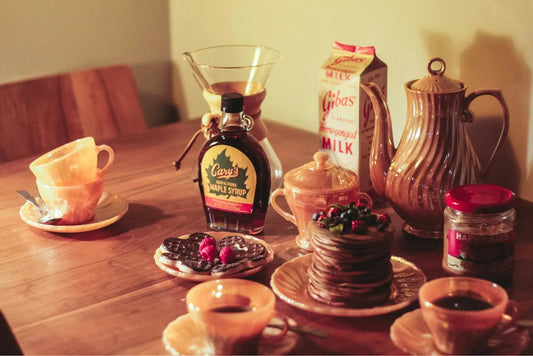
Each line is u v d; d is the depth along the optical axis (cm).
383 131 101
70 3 187
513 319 74
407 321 77
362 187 112
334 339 76
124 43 197
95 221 108
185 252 94
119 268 95
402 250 98
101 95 182
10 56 184
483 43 110
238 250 93
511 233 85
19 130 171
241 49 163
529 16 102
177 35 197
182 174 130
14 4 180
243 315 69
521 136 108
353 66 107
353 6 132
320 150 115
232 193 102
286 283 87
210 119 105
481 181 99
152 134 157
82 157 106
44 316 83
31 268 96
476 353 71
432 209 96
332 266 80
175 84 206
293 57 152
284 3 150
